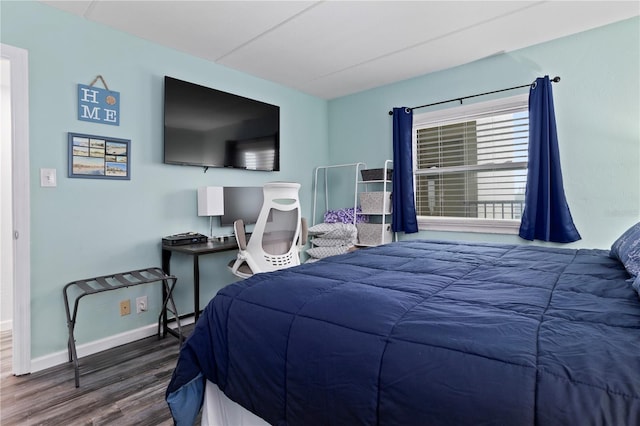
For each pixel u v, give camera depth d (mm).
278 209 2365
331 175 4227
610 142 2533
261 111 3395
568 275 1320
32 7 2057
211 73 3033
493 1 2182
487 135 3174
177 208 2775
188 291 2869
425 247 2105
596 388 615
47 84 2107
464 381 710
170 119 2666
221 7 2195
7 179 2865
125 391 1808
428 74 3398
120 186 2445
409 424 750
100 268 2344
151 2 2119
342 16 2336
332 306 1036
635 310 897
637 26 2406
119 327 2445
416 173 3609
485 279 1300
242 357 1119
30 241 2049
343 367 877
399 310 967
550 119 2686
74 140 2217
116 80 2418
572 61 2648
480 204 3275
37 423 1540
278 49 2812
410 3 2195
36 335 2068
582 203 2652
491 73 3029
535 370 670
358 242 3676
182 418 1269
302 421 948
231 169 3197
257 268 2303
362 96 3916
